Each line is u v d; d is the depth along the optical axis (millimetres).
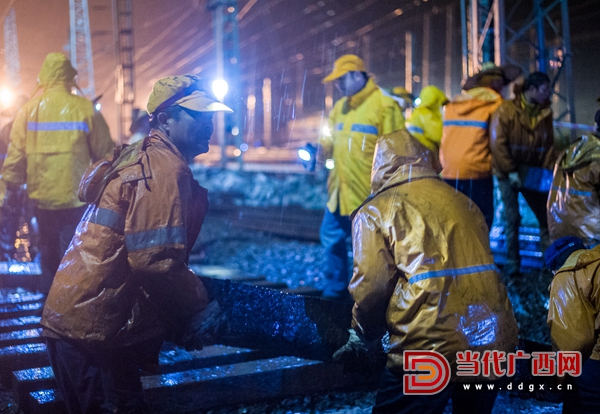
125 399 2920
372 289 2719
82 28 23734
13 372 3887
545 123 6285
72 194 4852
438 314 2586
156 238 2631
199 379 3902
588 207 4883
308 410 3988
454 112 6297
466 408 2809
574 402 3100
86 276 2732
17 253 6465
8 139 6027
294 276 7898
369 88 5703
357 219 2818
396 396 2752
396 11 31969
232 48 20781
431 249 2652
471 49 10977
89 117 4930
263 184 16281
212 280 3848
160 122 2953
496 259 7352
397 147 2928
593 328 2986
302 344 3695
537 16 11586
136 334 2820
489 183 6305
